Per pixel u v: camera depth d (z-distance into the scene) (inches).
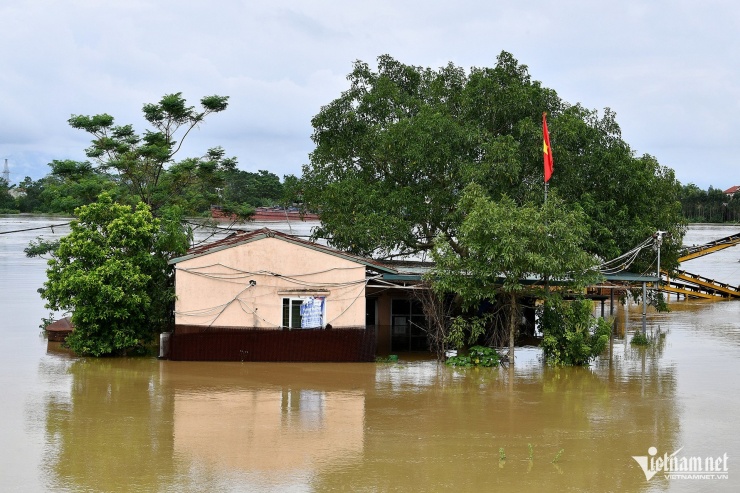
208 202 1489.9
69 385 887.1
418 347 1178.6
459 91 1277.1
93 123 1430.9
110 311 1018.1
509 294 1079.6
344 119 1242.0
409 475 609.9
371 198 1167.0
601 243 1188.5
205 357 1019.9
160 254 1085.8
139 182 1480.1
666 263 1328.7
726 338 1283.2
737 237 1899.6
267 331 1017.5
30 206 3671.3
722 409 813.2
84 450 658.2
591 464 642.2
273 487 581.3
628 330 1370.6
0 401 813.2
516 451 671.8
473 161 1176.2
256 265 1016.9
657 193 1320.1
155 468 617.3
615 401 842.8
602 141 1250.6
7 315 1405.0
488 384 920.9
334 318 1029.2
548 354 1053.8
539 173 1165.1
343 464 632.4
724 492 587.8
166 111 1470.2
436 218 1194.6
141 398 831.1
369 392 872.3
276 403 818.8
